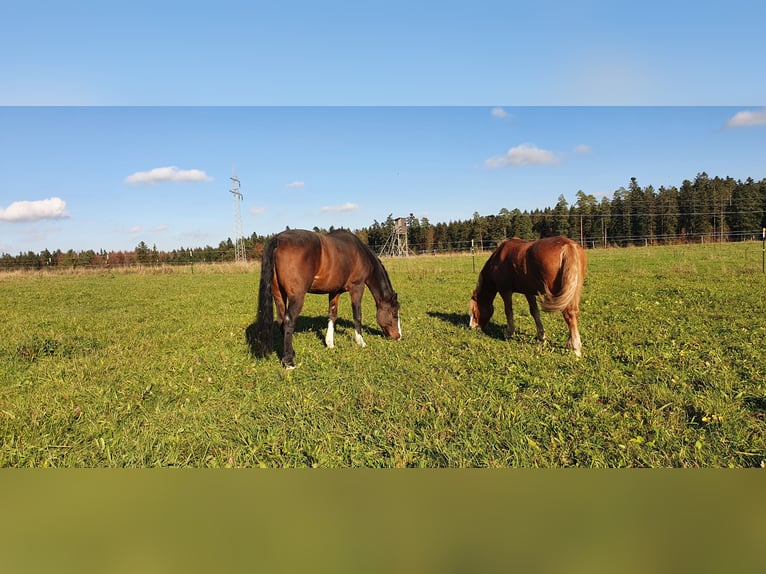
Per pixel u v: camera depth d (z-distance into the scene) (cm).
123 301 1423
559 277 597
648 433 370
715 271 1609
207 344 726
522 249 666
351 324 930
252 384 515
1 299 1500
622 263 2228
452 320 925
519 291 711
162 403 457
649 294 1119
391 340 745
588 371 518
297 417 412
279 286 603
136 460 340
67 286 2072
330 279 656
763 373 493
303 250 596
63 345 718
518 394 456
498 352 621
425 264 2781
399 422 396
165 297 1522
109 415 422
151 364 602
